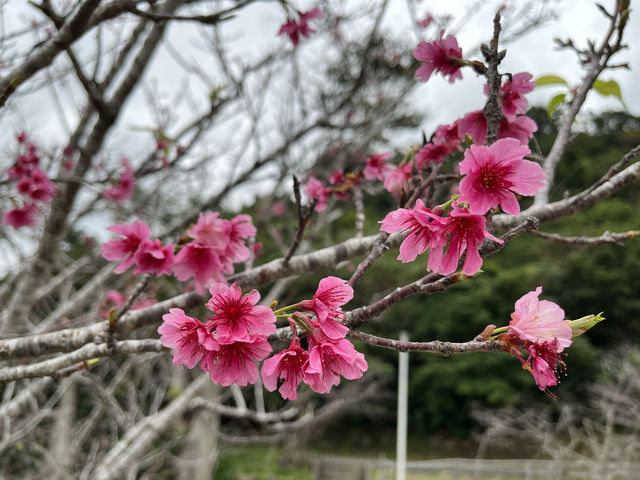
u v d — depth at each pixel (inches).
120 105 129.9
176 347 47.5
